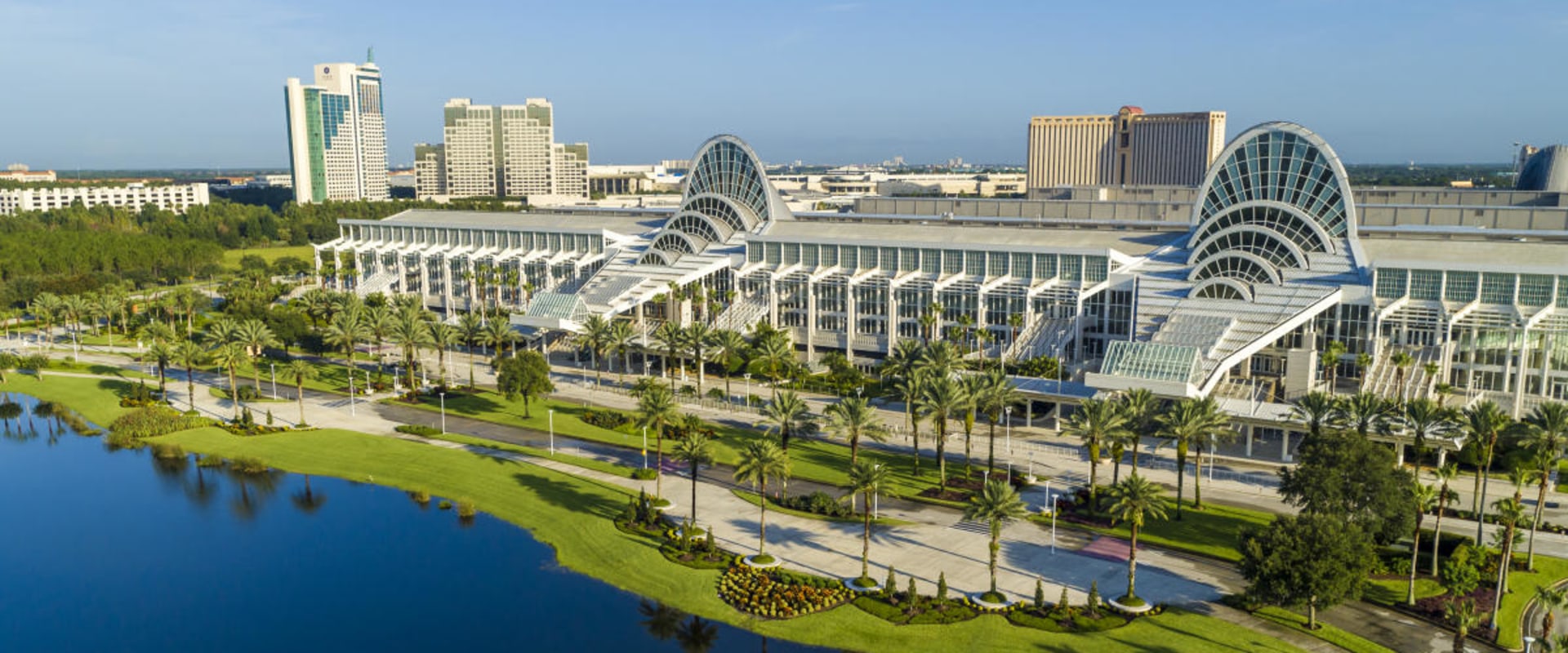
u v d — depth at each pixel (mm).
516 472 143000
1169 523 118375
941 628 94688
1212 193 191875
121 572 114812
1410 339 159750
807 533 118188
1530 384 151375
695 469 118062
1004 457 144750
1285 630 92688
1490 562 103562
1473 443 118438
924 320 189500
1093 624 93875
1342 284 165125
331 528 126438
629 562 112125
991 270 198250
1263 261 171500
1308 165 177500
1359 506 102812
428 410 179125
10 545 122750
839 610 98750
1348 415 121750
